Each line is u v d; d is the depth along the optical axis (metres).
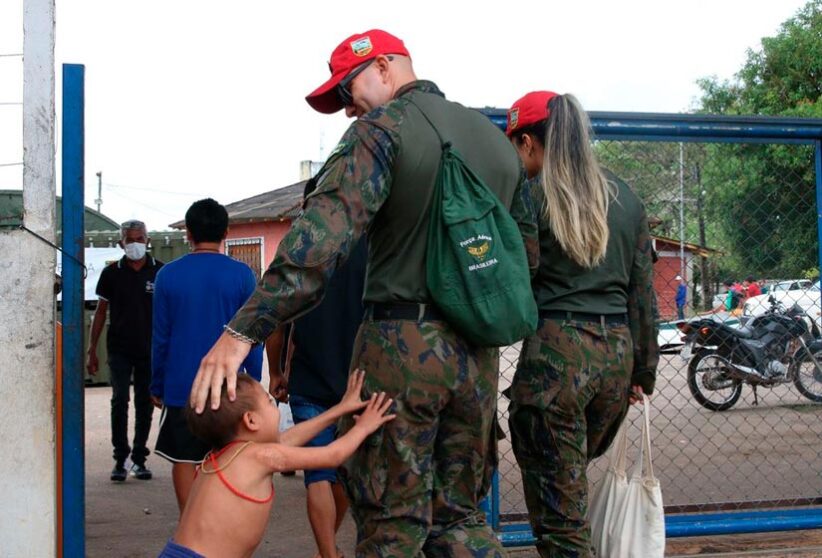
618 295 3.70
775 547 4.68
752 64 25.47
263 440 2.92
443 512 3.00
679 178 4.75
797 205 4.84
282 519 5.86
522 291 2.84
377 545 2.86
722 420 8.55
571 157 3.55
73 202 3.68
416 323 2.84
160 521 5.88
